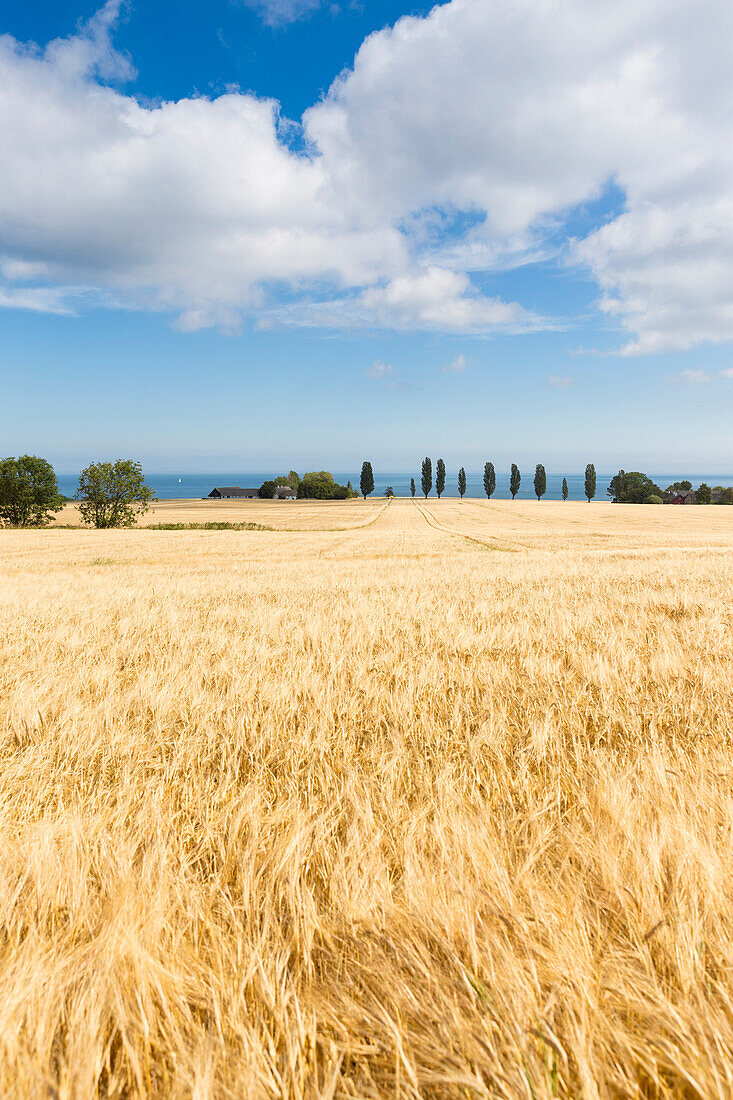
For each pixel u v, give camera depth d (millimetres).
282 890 1778
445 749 3033
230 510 110062
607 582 10875
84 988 1380
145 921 1585
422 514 93500
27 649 5883
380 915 1642
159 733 3264
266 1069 1197
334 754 2969
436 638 5930
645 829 2014
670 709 3580
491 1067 1157
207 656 5312
